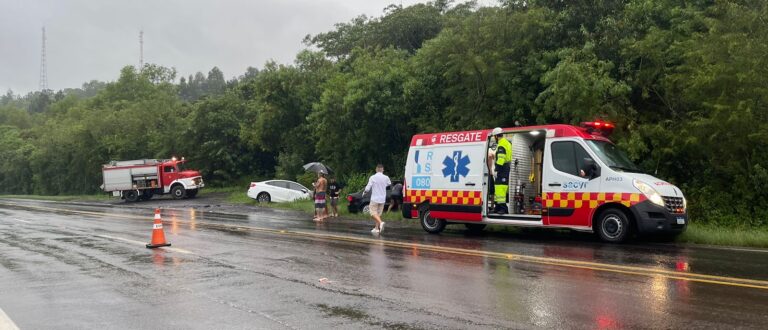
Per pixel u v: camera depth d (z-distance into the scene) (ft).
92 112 199.62
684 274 25.43
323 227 52.75
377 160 89.92
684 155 53.78
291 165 113.50
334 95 89.66
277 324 18.98
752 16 46.37
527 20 62.90
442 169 45.16
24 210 93.09
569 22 62.18
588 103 52.06
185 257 34.37
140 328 18.99
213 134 148.56
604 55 57.41
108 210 88.94
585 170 37.68
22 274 29.91
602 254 32.09
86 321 20.11
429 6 145.38
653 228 35.37
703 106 49.34
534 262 29.45
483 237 42.60
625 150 51.01
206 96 168.35
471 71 64.59
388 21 143.33
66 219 69.10
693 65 49.83
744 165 49.70
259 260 32.53
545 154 40.14
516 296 21.89
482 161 42.68
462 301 21.36
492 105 66.80
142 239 44.60
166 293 24.29
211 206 95.66
